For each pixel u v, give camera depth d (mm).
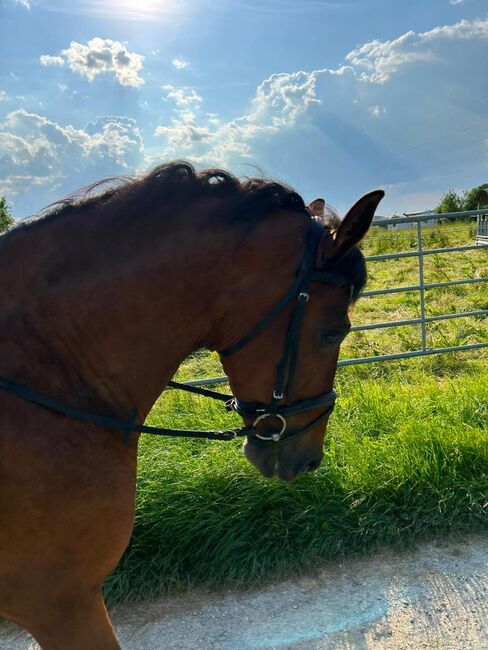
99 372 1757
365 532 3199
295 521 3211
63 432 1635
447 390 4770
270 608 2844
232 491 3334
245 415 1992
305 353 1896
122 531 1764
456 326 7816
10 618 1753
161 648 2645
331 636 2621
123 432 1790
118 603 2957
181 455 3639
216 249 1810
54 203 1875
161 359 1851
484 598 2799
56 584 1686
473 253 15445
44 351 1674
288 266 1842
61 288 1719
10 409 1577
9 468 1548
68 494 1622
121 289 1752
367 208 1754
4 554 1612
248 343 1881
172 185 1846
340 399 4645
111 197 1853
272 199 1892
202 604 2922
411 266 13484
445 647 2521
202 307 1833
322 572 3070
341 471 3502
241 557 3076
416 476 3449
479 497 3371
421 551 3174
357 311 9219
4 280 1719
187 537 3096
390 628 2646
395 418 4270
